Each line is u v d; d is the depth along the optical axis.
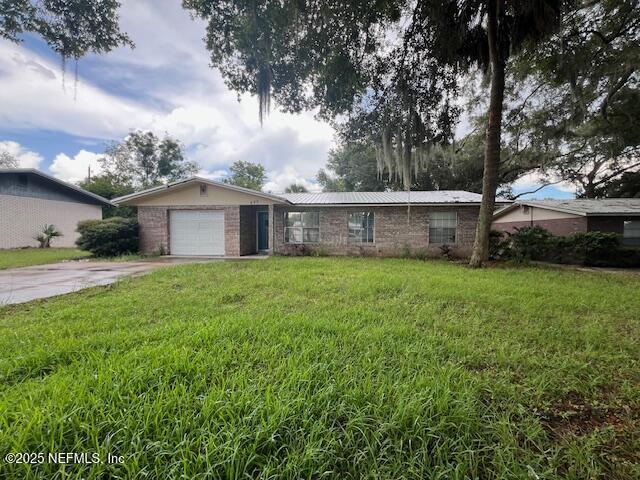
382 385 2.02
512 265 9.29
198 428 1.60
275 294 5.18
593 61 9.69
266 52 6.31
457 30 6.91
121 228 12.26
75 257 11.61
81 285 6.09
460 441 1.59
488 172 8.96
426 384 2.08
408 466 1.44
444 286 5.66
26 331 3.26
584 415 1.91
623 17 8.74
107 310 4.13
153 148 29.03
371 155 22.45
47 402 1.77
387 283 5.85
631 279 7.08
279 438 1.56
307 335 3.07
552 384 2.23
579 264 10.89
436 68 7.29
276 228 12.96
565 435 1.71
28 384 2.07
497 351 2.83
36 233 16.00
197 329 3.19
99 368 2.23
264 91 7.04
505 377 2.33
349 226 12.67
